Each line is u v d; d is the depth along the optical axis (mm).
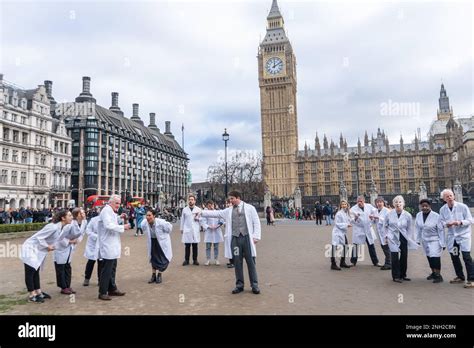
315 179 127438
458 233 9391
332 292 8617
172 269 12406
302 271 11508
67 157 78250
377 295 8289
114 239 8531
